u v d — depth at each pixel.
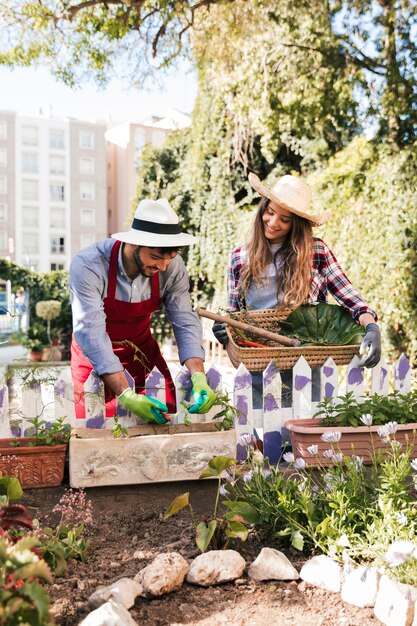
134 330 3.18
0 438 2.86
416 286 6.63
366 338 3.17
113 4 7.51
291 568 2.17
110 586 1.94
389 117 7.20
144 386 3.31
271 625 1.87
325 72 8.19
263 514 2.46
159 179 14.51
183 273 3.16
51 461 2.76
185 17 7.75
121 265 2.95
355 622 1.90
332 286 3.50
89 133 45.75
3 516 2.00
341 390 6.86
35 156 44.97
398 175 6.71
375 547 2.13
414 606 1.83
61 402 3.07
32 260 45.12
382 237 7.00
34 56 8.14
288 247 3.35
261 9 7.79
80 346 2.85
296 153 10.71
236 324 3.13
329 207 7.92
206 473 2.43
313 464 2.91
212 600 2.02
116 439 2.74
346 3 7.64
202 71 10.64
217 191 12.34
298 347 3.16
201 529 2.28
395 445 2.54
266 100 8.70
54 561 2.12
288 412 3.27
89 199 46.00
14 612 1.38
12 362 3.11
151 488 2.87
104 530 2.57
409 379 3.56
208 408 2.81
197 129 12.58
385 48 7.53
